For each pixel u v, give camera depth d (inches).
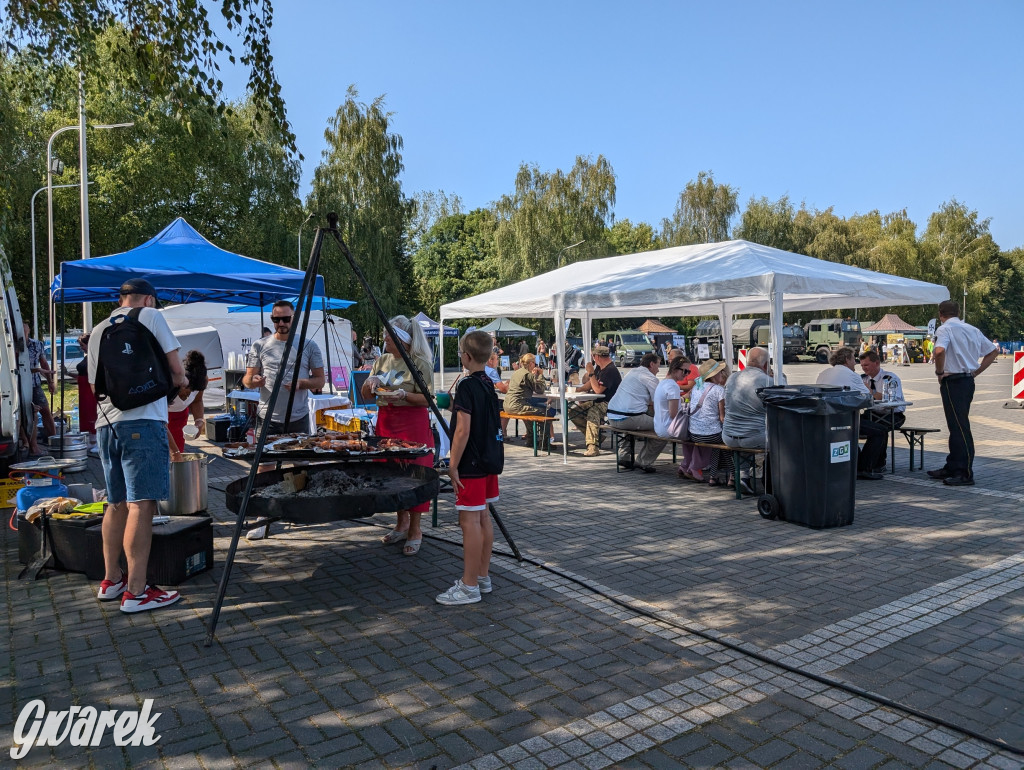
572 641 154.6
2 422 284.5
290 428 254.8
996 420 540.1
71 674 140.1
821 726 119.9
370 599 180.4
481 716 123.6
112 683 136.3
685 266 361.1
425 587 189.2
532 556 216.5
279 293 317.4
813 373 1231.5
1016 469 345.1
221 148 1149.1
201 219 1304.1
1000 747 113.0
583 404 425.7
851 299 406.6
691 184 1971.0
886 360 1632.6
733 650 149.3
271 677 138.4
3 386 285.0
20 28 318.3
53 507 200.2
